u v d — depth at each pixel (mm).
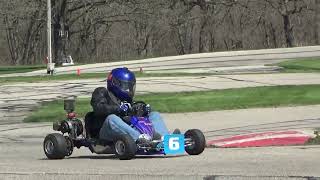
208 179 27719
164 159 37906
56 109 89250
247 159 37031
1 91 120000
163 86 114938
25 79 146875
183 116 78125
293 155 39219
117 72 39594
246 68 159125
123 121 38656
